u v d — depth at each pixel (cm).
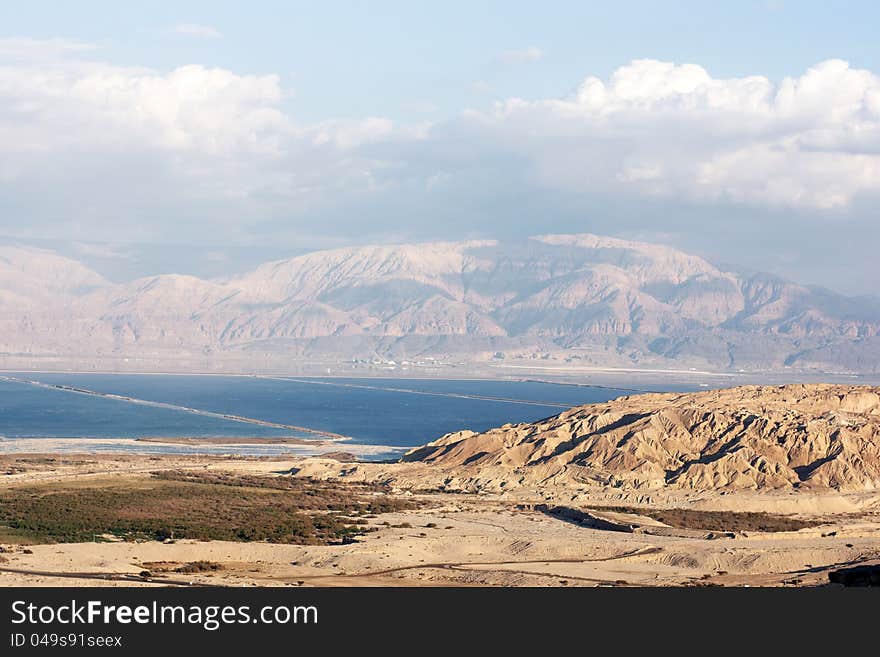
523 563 13800
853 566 12975
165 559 13400
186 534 15650
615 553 14350
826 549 14162
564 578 12625
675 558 13938
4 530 15762
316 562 13362
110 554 13350
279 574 12688
